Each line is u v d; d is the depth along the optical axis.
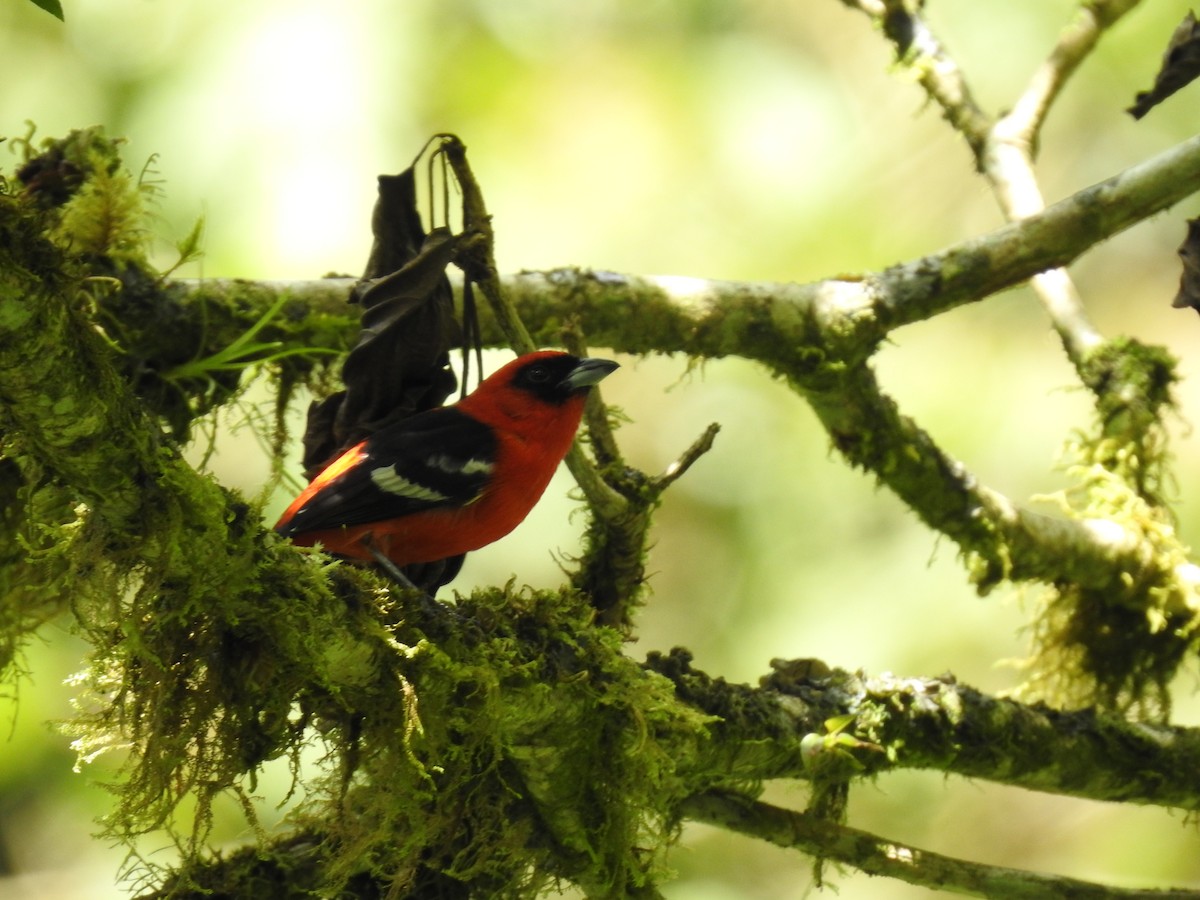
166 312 8.41
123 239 8.41
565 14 14.89
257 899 7.18
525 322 8.88
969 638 14.53
